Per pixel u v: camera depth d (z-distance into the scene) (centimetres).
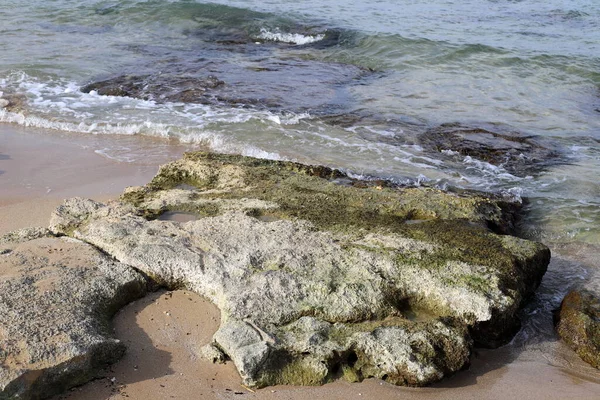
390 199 487
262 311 385
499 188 549
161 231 439
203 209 472
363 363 371
